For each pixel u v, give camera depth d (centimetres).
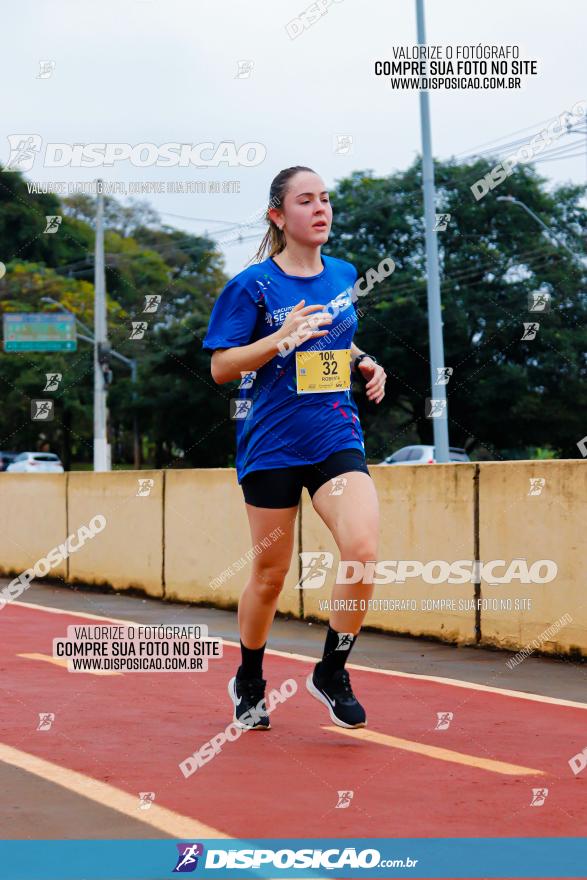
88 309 5266
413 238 4266
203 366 4912
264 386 549
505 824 419
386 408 4394
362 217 4300
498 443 4366
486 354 4112
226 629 1024
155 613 1155
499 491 905
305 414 543
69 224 5669
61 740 557
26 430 5703
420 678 766
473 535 927
